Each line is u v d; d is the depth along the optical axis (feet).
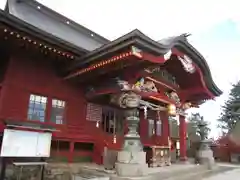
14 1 46.80
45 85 37.83
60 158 37.58
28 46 33.47
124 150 31.68
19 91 34.65
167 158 48.16
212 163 53.42
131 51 28.94
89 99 43.68
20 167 23.15
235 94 116.78
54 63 39.37
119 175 29.66
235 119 110.22
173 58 45.93
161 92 49.85
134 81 36.35
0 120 31.22
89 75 38.19
